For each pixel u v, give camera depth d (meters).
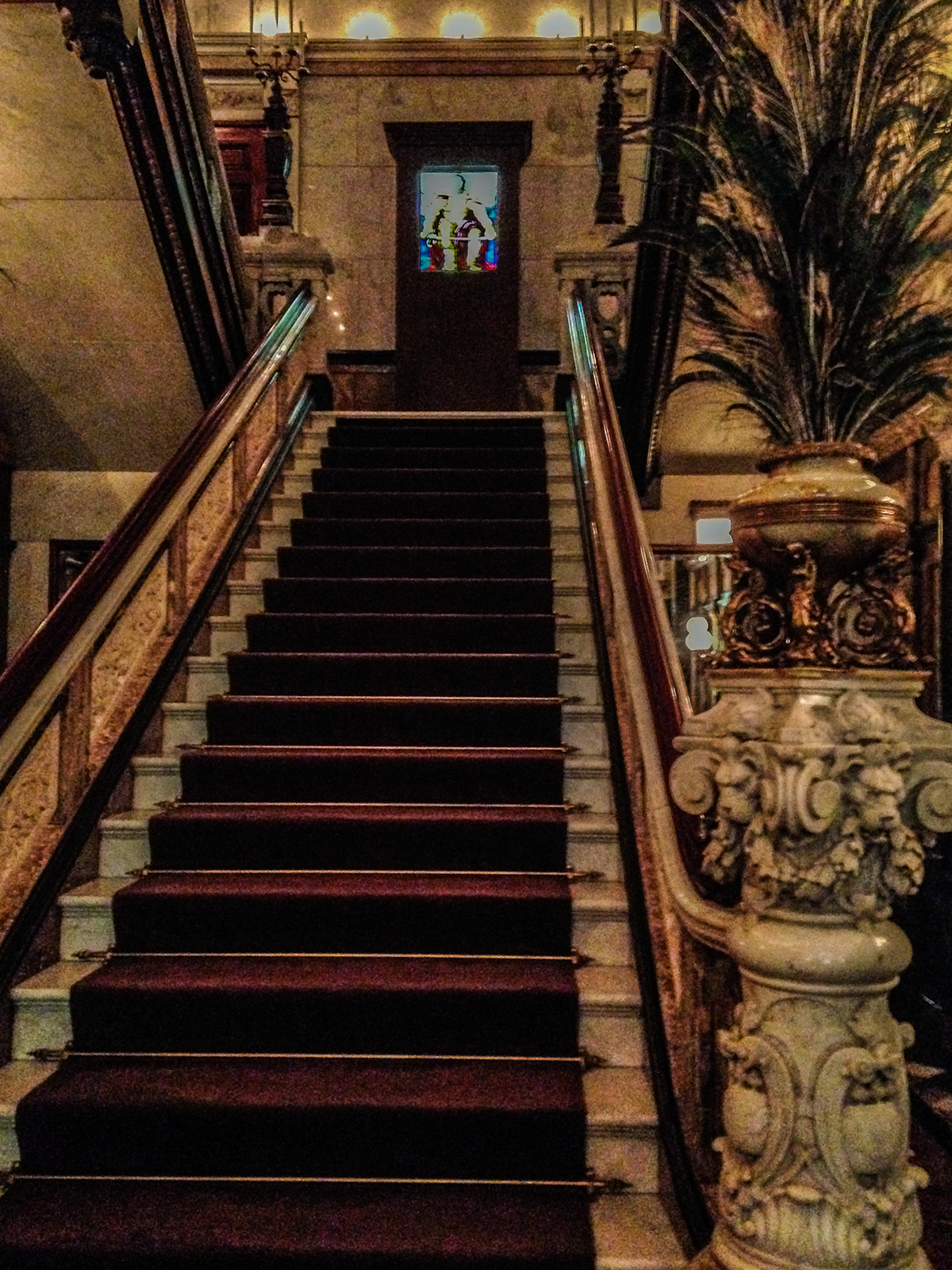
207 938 3.15
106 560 3.84
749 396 1.89
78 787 3.47
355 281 8.89
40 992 2.88
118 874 3.49
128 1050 2.84
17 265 5.86
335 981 2.87
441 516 5.57
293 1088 2.62
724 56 1.87
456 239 8.91
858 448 1.78
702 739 1.92
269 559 5.26
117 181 5.44
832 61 1.75
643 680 3.09
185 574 4.50
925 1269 1.68
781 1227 1.65
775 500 1.72
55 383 6.57
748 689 1.81
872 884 1.71
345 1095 2.58
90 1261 2.24
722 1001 2.12
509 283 8.83
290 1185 2.51
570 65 8.80
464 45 8.82
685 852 2.43
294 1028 2.83
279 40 8.75
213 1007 2.84
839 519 1.70
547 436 6.52
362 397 8.92
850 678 1.72
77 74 4.98
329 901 3.13
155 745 4.02
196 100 5.62
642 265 5.46
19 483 7.13
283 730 4.05
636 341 6.13
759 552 1.79
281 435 6.18
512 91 8.87
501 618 4.54
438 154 8.85
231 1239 2.27
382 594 4.85
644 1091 2.65
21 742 3.07
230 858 3.45
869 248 1.71
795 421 1.83
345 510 5.59
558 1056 2.81
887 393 1.78
